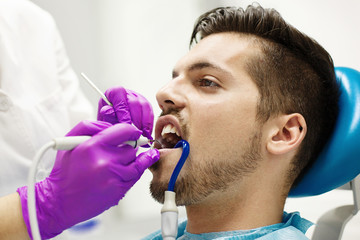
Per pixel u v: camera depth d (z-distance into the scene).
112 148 0.92
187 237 1.10
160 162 1.05
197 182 1.02
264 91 1.06
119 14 2.57
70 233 2.14
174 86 1.10
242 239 0.99
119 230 2.43
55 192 0.94
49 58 1.75
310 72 1.15
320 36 1.66
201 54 1.10
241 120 1.04
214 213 1.07
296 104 1.10
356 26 1.57
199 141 1.04
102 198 0.92
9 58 1.61
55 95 1.70
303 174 1.16
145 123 1.14
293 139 1.07
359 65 1.56
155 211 2.42
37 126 1.59
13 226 0.96
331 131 1.14
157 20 2.45
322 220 1.17
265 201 1.08
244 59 1.08
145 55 2.49
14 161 1.52
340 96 1.17
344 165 1.08
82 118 1.89
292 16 1.75
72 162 0.90
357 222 1.27
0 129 1.52
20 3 1.78
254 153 1.05
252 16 1.15
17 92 1.59
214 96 1.06
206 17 1.26
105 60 2.60
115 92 1.12
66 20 2.56
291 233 0.98
